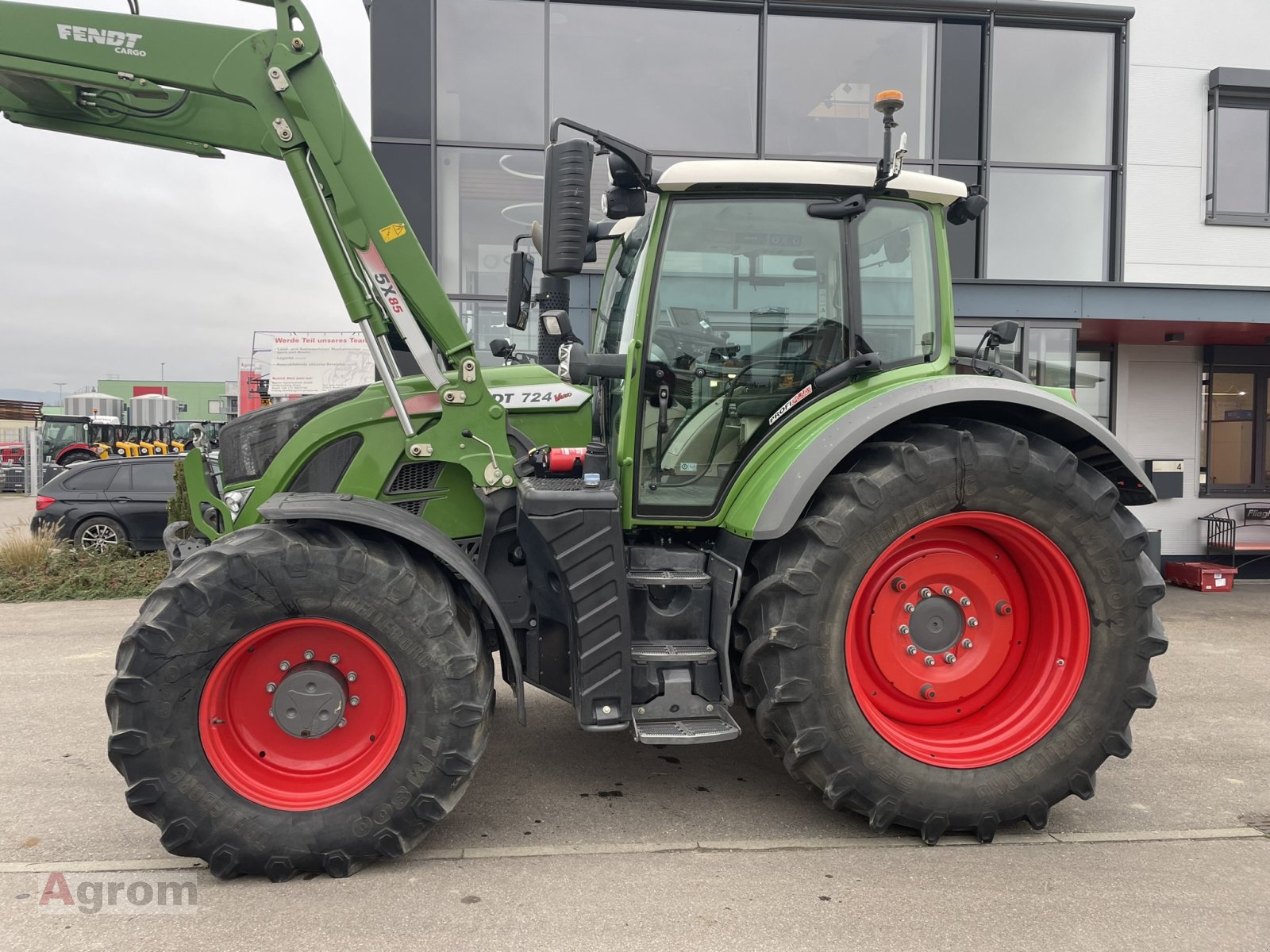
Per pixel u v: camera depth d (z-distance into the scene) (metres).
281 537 2.47
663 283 2.93
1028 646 2.90
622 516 2.95
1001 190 8.07
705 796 3.07
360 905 2.30
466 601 2.72
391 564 2.50
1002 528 2.74
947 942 2.14
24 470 23.44
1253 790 3.18
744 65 7.70
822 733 2.61
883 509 2.61
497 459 2.93
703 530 3.09
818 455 2.69
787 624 2.59
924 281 3.08
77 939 2.13
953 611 2.86
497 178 7.52
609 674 2.63
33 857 2.59
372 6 7.22
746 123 7.74
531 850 2.63
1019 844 2.71
